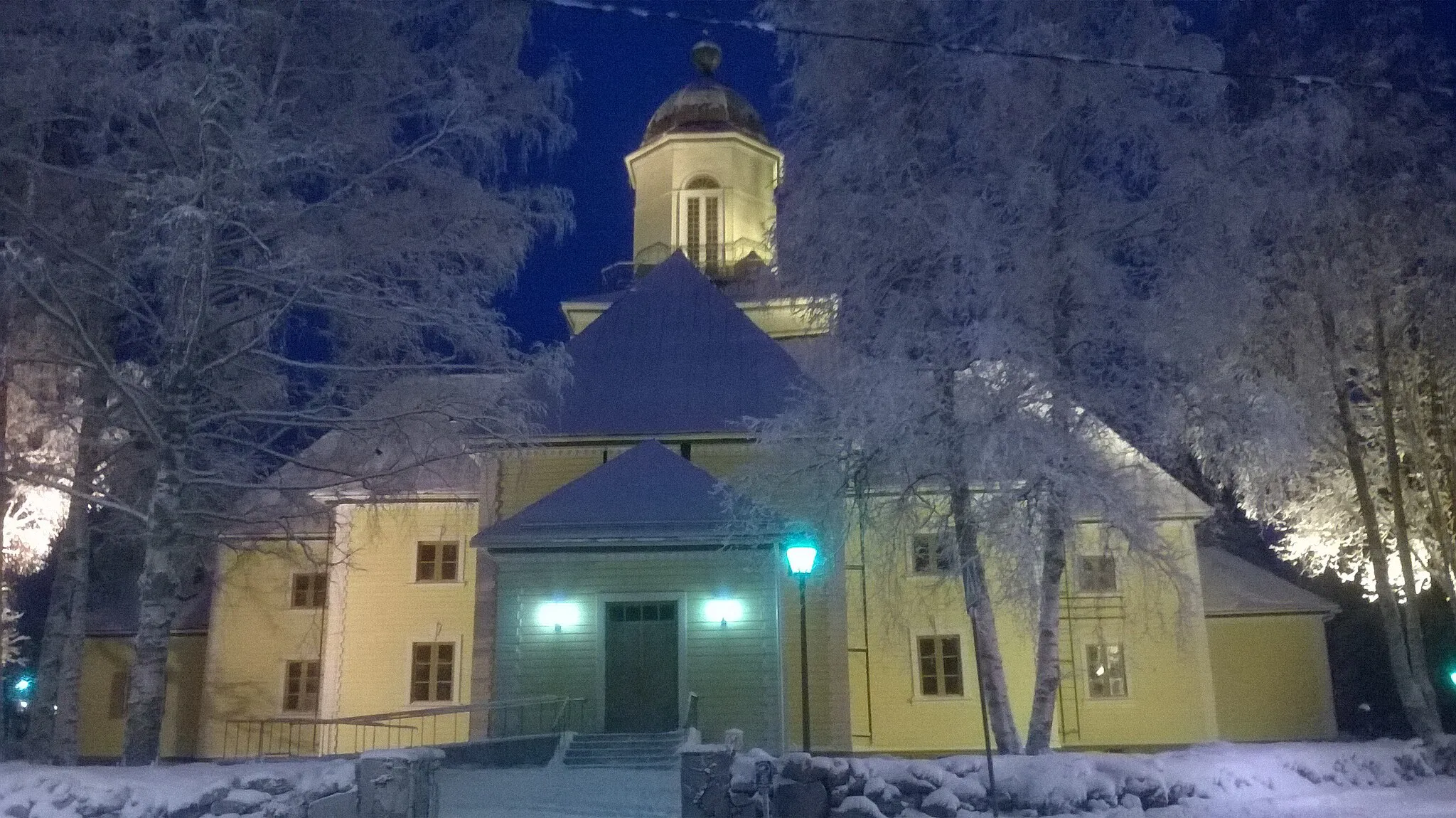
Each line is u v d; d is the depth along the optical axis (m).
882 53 19.00
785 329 32.62
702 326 29.16
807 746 15.66
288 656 30.14
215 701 29.80
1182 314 17.66
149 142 16.36
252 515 21.61
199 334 16.27
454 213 18.11
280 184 17.41
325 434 25.28
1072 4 18.61
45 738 20.41
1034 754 16.55
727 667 22.25
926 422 17.52
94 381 18.56
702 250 37.75
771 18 19.48
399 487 19.31
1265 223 20.39
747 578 22.62
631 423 26.41
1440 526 22.62
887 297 18.50
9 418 19.80
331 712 27.62
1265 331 21.97
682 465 23.92
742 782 12.36
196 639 31.66
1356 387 23.58
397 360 18.91
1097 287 17.81
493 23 18.14
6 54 16.02
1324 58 20.44
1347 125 18.69
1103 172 18.45
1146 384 17.72
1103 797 13.45
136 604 32.22
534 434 20.11
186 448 16.41
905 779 13.00
